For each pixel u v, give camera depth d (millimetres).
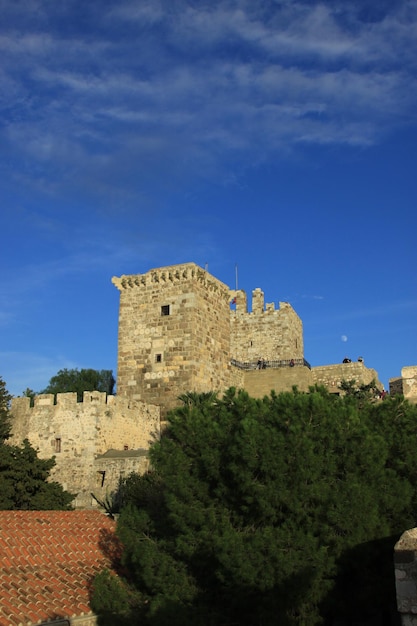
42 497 42406
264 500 21328
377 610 22062
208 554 21875
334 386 74312
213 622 21031
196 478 23422
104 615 23125
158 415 55312
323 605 21094
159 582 22391
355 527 21359
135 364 57344
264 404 24594
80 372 88812
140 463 45750
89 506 45250
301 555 20750
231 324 74438
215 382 58625
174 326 56656
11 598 22984
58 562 26922
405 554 15914
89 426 48344
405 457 23969
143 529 24812
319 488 21547
